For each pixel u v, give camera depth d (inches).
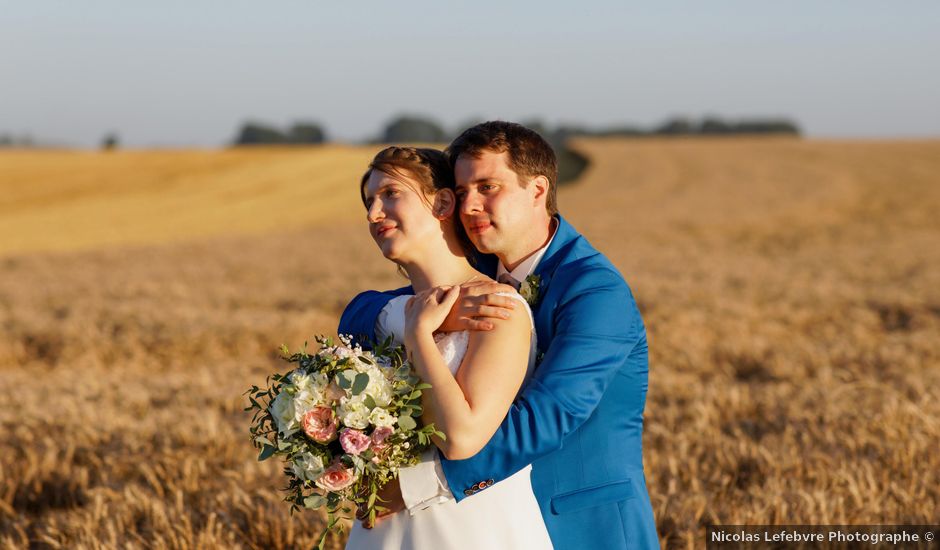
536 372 99.6
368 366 95.5
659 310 483.8
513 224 103.7
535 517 100.2
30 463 228.8
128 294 626.5
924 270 719.1
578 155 2908.5
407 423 92.5
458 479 94.7
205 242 1119.6
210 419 255.0
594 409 102.3
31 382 349.1
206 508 193.5
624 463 103.5
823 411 260.7
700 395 285.3
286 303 570.3
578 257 106.5
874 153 2566.4
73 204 1721.2
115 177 2038.6
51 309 563.8
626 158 2605.8
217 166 2182.6
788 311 502.6
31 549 190.1
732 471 213.9
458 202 106.0
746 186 1835.6
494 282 100.5
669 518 181.8
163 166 2182.6
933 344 381.4
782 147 2869.1
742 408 274.8
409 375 95.6
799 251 947.3
